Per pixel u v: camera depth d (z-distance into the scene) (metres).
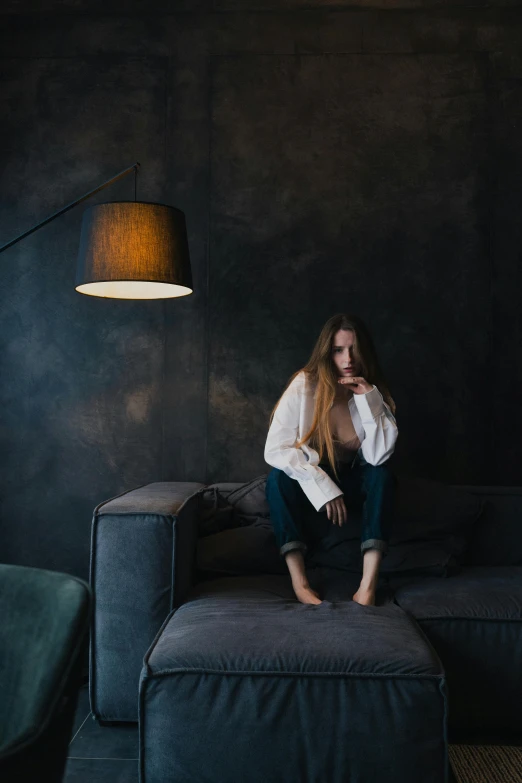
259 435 3.27
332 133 3.29
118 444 3.29
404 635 1.88
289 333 3.27
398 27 3.29
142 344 3.30
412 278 3.26
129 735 2.22
